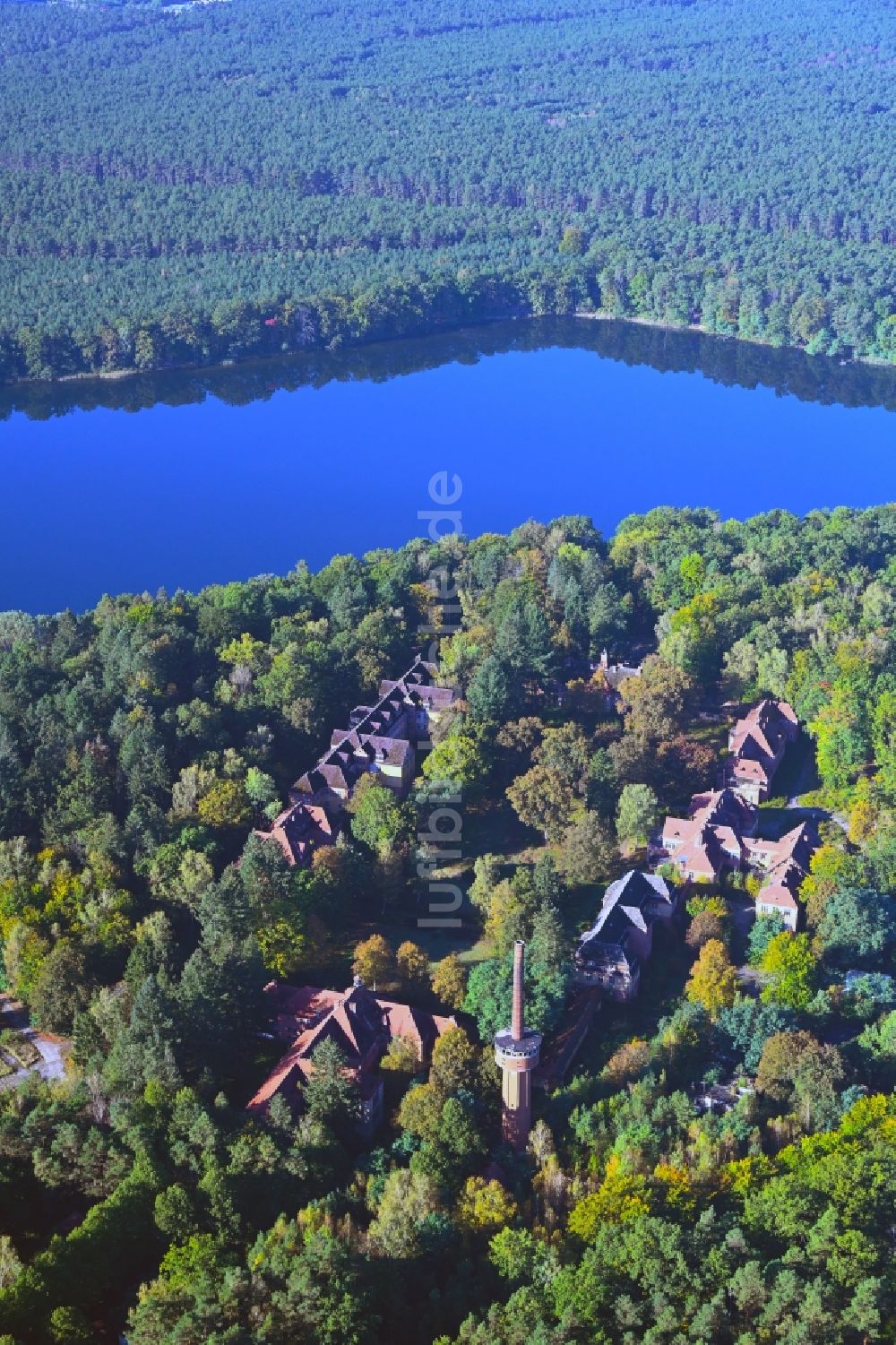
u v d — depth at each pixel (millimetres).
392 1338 184000
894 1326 178250
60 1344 176375
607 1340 176125
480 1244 195000
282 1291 179500
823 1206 192750
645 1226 187125
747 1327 178750
